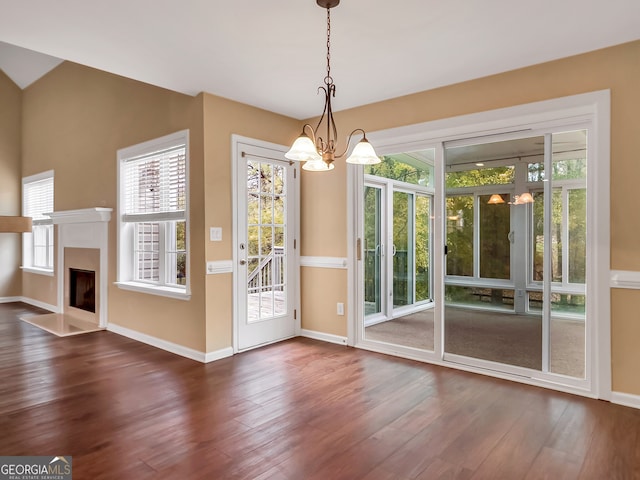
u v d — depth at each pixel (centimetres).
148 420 254
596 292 286
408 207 454
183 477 194
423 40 271
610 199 280
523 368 323
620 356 278
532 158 319
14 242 702
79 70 545
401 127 379
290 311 452
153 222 445
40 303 648
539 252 319
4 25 248
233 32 259
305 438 231
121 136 470
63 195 583
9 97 693
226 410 268
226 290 385
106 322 498
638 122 271
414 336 432
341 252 426
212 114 373
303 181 461
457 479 193
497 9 233
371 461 208
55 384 315
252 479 192
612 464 205
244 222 401
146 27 252
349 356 386
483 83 334
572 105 294
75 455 213
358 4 227
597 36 266
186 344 387
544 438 231
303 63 307
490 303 341
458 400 285
